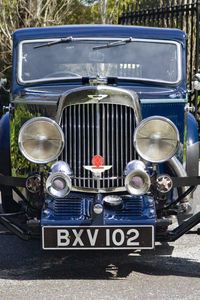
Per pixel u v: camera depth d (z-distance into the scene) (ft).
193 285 20.02
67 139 20.22
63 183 19.72
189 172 23.57
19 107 21.61
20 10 51.06
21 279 20.72
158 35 24.16
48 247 19.62
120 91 19.99
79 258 23.03
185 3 45.47
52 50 24.14
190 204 21.76
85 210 19.83
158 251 23.77
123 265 22.15
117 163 20.24
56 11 53.01
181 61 23.97
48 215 19.77
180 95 22.61
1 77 30.22
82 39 24.13
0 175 21.76
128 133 20.12
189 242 24.98
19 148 20.06
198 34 41.09
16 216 21.59
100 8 52.80
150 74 23.72
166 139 19.65
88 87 20.02
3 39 51.26
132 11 46.93
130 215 19.74
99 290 19.58
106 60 23.90
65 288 19.79
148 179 19.60
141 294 19.21
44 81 23.58
